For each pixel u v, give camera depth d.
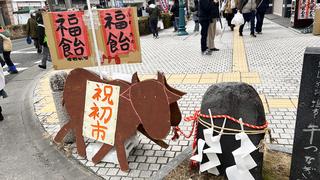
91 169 3.50
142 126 3.50
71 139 4.11
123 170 3.38
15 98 6.59
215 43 10.97
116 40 3.69
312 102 2.39
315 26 11.23
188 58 8.82
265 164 3.18
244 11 11.82
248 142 2.68
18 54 13.41
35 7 34.00
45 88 7.05
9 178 3.54
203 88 5.91
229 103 2.73
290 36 11.47
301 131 2.49
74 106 3.66
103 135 3.48
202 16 8.79
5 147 4.31
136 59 3.77
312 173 2.56
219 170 2.95
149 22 15.99
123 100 3.25
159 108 3.04
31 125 4.98
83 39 3.73
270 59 7.93
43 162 3.81
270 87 5.68
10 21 30.95
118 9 3.61
